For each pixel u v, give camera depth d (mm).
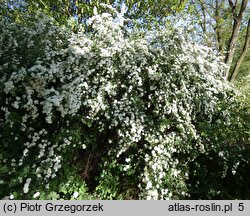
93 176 3889
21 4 5973
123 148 3613
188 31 4586
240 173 4258
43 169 3367
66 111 3436
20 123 3555
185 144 3934
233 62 12883
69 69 3654
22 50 3727
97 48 3857
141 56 3896
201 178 4098
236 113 4477
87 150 3900
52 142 3562
